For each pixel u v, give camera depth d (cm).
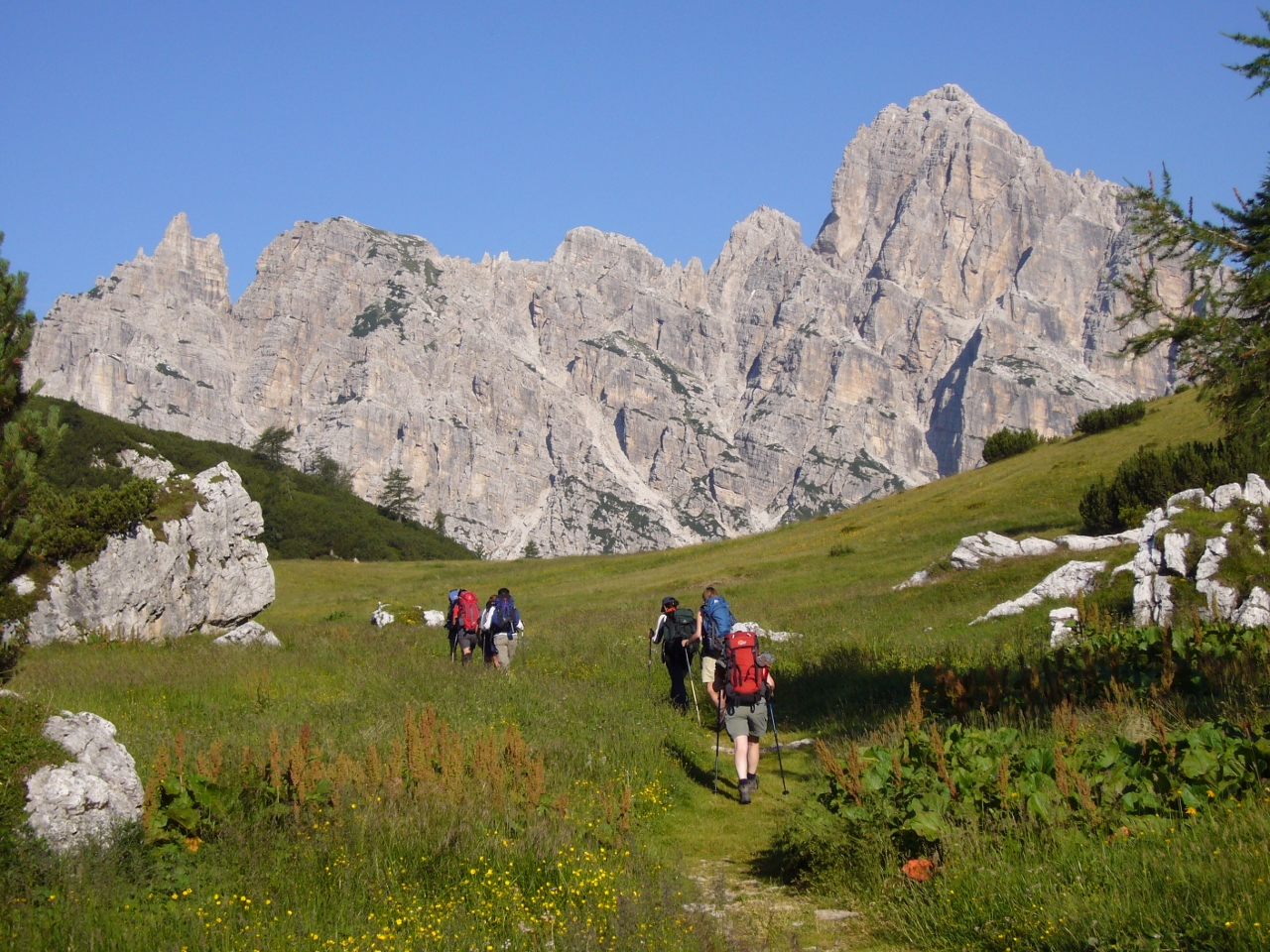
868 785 861
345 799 848
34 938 579
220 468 2828
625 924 641
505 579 6397
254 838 767
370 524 12569
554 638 2766
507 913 673
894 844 795
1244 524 2053
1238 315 1290
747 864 886
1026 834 748
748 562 5200
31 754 728
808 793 977
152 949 589
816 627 2817
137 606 2464
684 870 849
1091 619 1838
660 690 1864
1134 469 3684
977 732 990
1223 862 615
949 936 640
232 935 617
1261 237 1280
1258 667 1302
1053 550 3144
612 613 3909
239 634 2548
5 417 1244
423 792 887
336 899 683
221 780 852
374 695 1524
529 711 1437
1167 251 1333
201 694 1497
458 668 1870
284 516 11500
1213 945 532
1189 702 1178
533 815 862
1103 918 587
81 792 727
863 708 1608
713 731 1548
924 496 6019
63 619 2305
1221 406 1366
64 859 675
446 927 639
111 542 2425
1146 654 1487
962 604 2816
